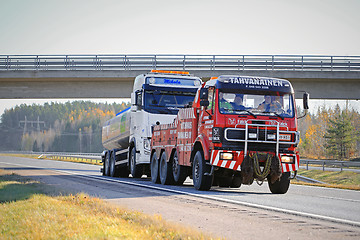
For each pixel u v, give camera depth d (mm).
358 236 19031
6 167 110250
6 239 18938
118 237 18156
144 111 53688
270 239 18422
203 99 37156
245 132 36688
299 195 36781
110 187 44312
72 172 82125
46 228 20312
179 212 25797
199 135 39438
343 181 104438
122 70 103625
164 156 48281
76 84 108250
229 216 24266
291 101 38219
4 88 109875
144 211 26203
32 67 105375
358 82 102438
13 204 28891
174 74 56250
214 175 39812
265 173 36844
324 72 100375
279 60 101938
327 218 23578
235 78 37656
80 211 25219
